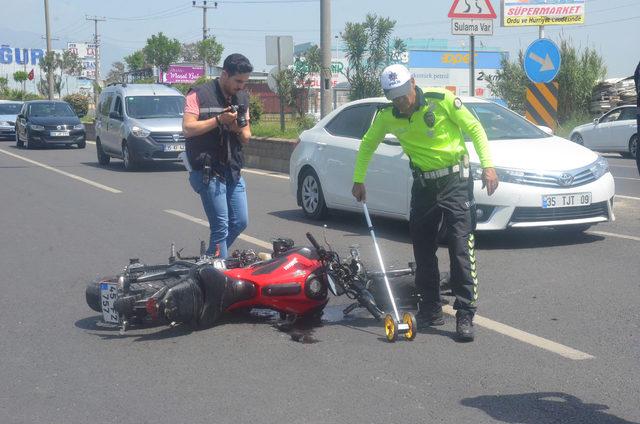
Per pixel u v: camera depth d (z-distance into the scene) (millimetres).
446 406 4719
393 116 6039
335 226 11000
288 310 6402
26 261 9062
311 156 11383
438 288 6270
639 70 4352
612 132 23047
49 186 16453
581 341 5859
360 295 6254
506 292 7230
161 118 20219
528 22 29906
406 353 5691
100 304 6445
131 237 10453
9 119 34062
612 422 4461
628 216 11258
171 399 4922
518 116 10297
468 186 5941
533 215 8875
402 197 9719
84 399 4961
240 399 4898
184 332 6293
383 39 18578
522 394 4879
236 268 6688
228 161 7090
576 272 7926
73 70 79062
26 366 5586
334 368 5414
